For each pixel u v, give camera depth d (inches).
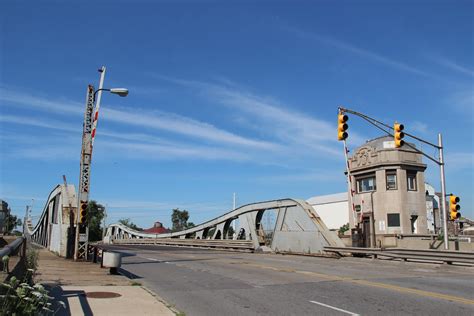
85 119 893.2
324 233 1149.1
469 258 788.6
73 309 354.6
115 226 3230.8
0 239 787.4
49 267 689.0
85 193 871.1
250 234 1470.2
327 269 753.6
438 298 438.0
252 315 361.7
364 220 1589.6
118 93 877.2
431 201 1798.7
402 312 370.3
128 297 418.6
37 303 263.6
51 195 1342.3
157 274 672.4
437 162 956.6
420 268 786.8
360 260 990.4
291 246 1272.1
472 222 2541.8
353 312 371.2
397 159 1525.6
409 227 1505.9
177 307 395.5
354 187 1683.1
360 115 900.6
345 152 1326.3
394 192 1525.6
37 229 2190.0
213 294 470.0
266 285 540.4
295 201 1279.5
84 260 848.9
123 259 994.1
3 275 287.4
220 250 1537.9
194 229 1959.9
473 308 386.3
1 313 217.3
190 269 754.2
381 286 525.3
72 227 923.4
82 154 875.4
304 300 430.0
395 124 883.4
